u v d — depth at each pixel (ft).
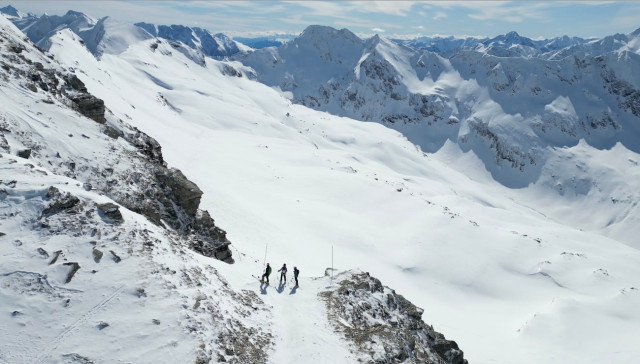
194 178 201.57
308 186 316.81
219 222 162.91
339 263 192.75
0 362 44.37
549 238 371.76
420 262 241.35
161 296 56.65
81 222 63.52
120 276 57.41
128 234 65.46
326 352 63.77
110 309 52.75
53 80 120.98
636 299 219.61
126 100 358.43
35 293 52.21
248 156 376.89
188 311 56.08
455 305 214.48
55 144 93.09
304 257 169.27
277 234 183.01
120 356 47.83
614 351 167.02
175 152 266.98
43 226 60.90
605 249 378.94
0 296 50.83
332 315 77.20
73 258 57.67
